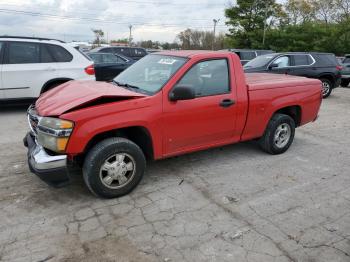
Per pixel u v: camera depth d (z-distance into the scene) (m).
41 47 7.74
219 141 4.72
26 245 3.04
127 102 3.74
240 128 4.82
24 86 7.59
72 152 3.50
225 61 4.57
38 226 3.33
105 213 3.59
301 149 5.84
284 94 5.23
